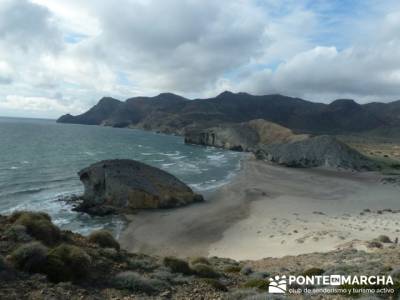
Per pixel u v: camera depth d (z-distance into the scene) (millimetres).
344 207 43062
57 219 37312
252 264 19891
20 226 11414
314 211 40281
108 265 11195
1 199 43219
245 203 44469
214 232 33156
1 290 7730
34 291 8055
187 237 32062
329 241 26812
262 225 34156
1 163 68750
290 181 64500
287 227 32844
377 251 20516
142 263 12461
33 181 54875
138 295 9391
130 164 48219
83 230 34094
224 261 20531
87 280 9633
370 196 51375
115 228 35000
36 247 9461
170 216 39094
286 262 19453
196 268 13219
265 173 74312
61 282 8844
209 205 44375
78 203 43875
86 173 45719
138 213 40250
